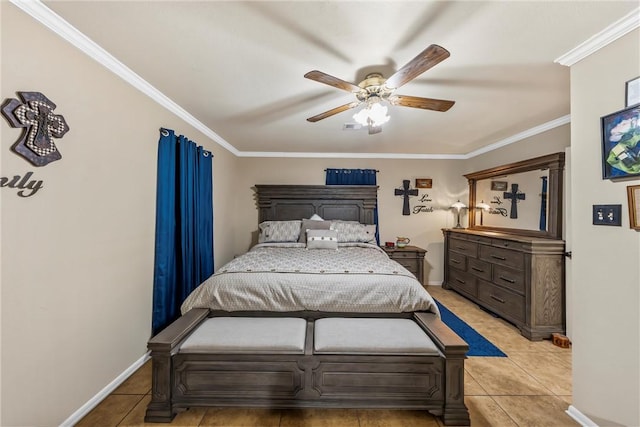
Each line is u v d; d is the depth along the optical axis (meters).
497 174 3.71
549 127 3.00
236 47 1.67
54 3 1.31
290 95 2.37
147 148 2.25
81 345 1.65
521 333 2.80
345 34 1.53
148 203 2.27
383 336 1.76
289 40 1.59
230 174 4.28
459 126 3.15
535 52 1.68
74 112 1.58
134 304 2.12
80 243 1.64
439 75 1.98
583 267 1.61
